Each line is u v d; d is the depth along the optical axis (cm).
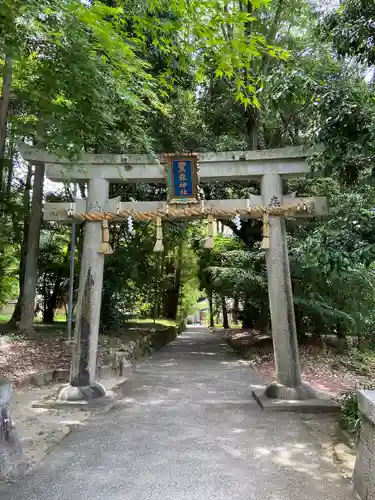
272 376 839
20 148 619
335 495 310
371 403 290
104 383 743
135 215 627
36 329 1205
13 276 1466
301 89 494
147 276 1459
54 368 787
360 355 1041
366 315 995
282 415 539
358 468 312
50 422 498
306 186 957
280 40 952
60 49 410
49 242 1508
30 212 1090
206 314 4562
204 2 393
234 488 321
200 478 339
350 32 476
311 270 859
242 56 455
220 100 1139
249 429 478
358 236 445
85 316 620
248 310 1412
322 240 463
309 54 829
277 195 630
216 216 631
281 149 627
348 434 442
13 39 397
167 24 439
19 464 347
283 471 354
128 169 640
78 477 339
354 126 438
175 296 2189
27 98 466
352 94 447
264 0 412
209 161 637
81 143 485
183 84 995
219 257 1533
